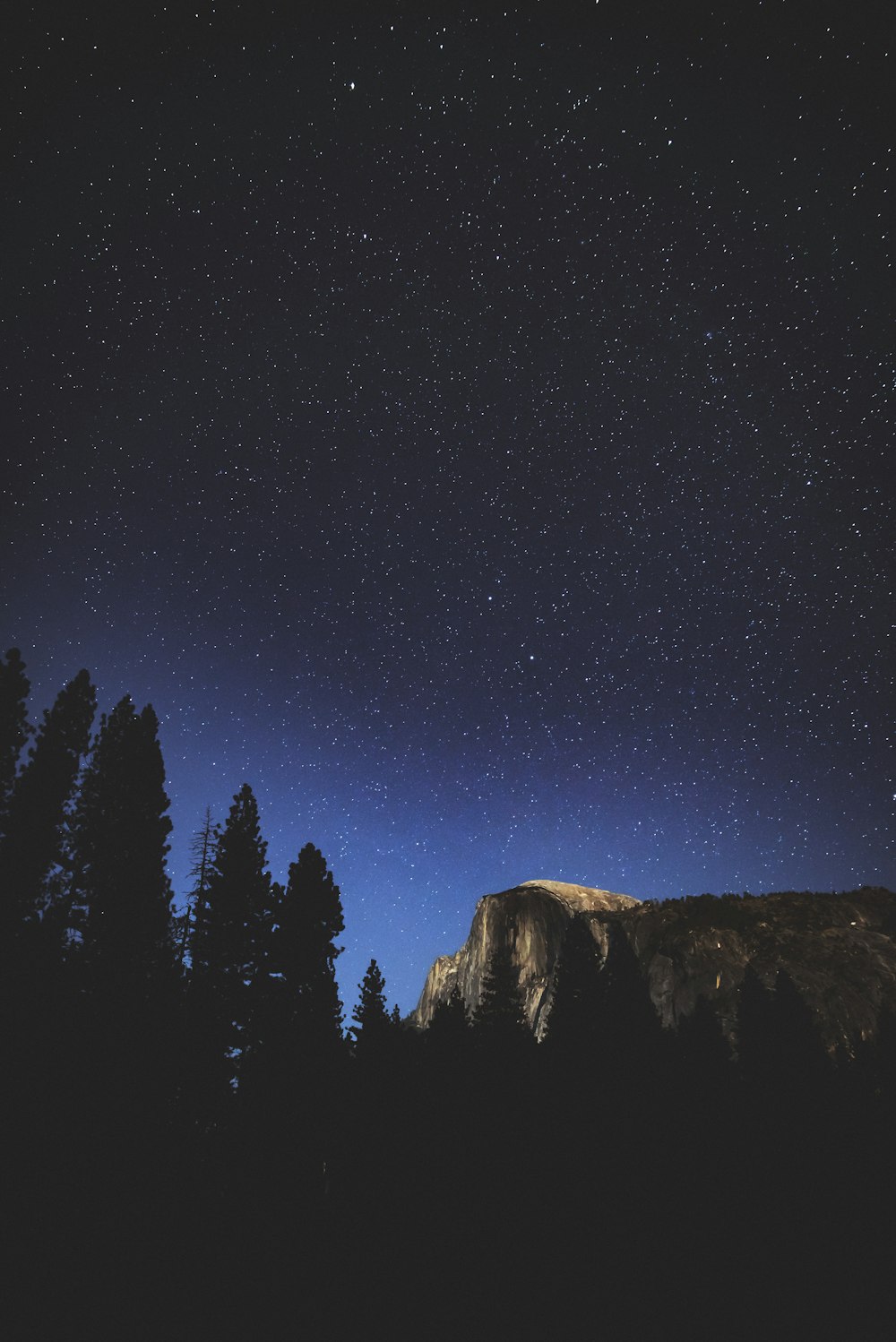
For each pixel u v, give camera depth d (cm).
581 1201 2264
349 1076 2592
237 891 3031
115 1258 1462
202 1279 1605
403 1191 2233
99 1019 1773
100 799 2800
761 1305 2097
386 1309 1900
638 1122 2467
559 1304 2016
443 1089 2577
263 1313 1694
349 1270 1942
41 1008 1697
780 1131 2536
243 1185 1972
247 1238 1783
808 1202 2316
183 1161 1745
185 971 2611
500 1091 2566
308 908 3161
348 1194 2234
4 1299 1309
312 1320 1773
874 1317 2114
